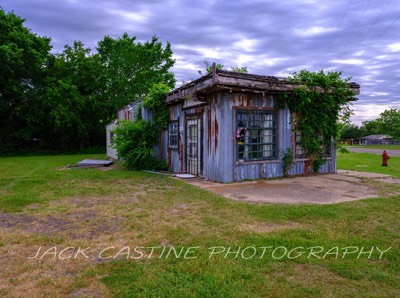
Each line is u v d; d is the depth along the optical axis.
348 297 2.25
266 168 8.22
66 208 5.09
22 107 22.52
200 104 8.65
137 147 11.09
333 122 9.12
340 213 4.45
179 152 10.09
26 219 4.47
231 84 7.07
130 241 3.48
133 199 5.79
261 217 4.32
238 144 7.78
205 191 6.36
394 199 5.38
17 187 7.18
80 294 2.34
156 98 10.84
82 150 25.77
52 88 22.55
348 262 2.84
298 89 8.16
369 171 9.95
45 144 25.14
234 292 2.33
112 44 28.03
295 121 8.66
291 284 2.44
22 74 21.62
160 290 2.37
